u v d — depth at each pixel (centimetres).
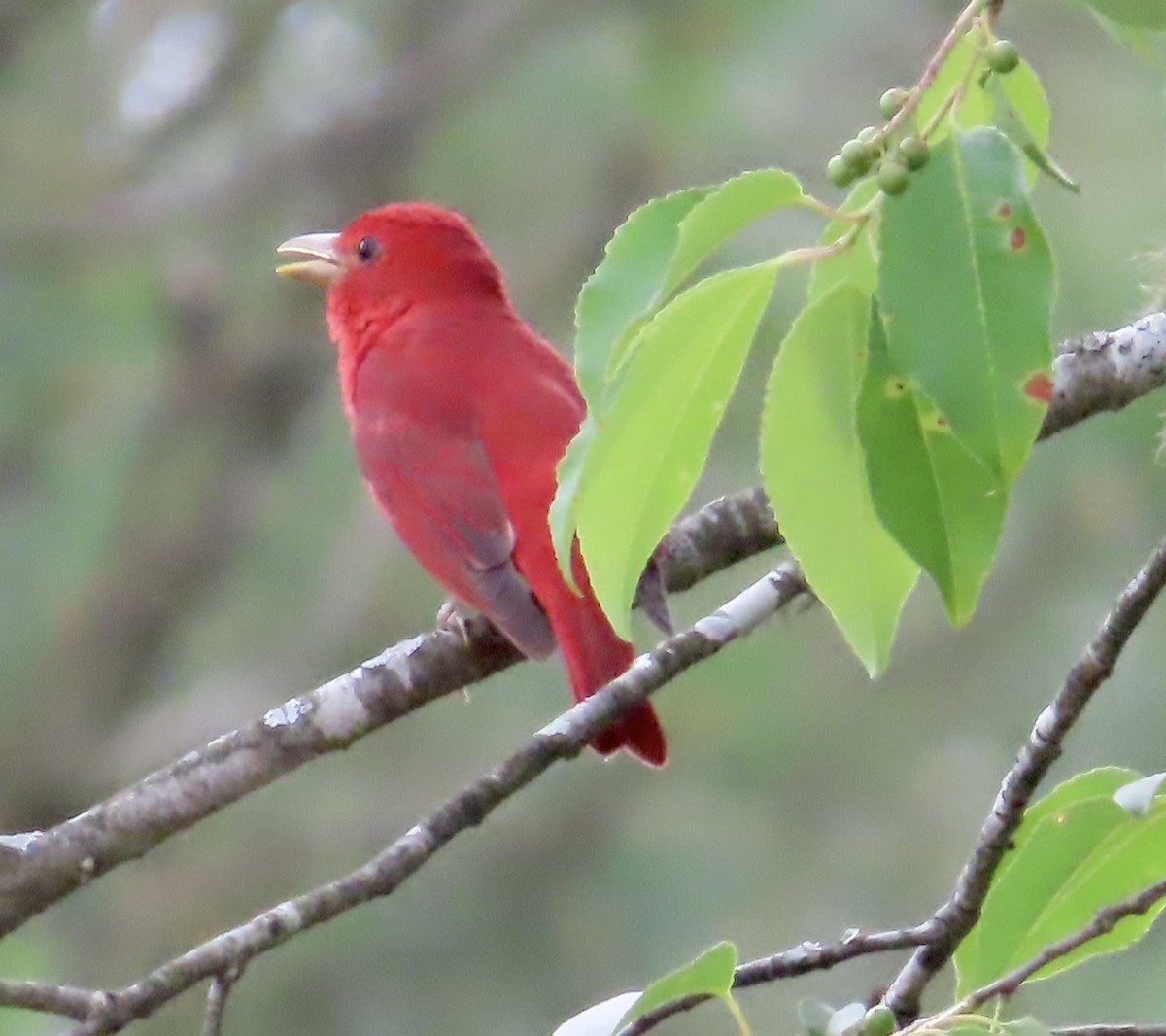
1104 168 1330
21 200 1542
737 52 1458
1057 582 1345
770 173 396
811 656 1321
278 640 1474
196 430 1527
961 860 1282
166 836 606
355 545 1470
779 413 439
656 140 1494
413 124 1545
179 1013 1224
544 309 1530
